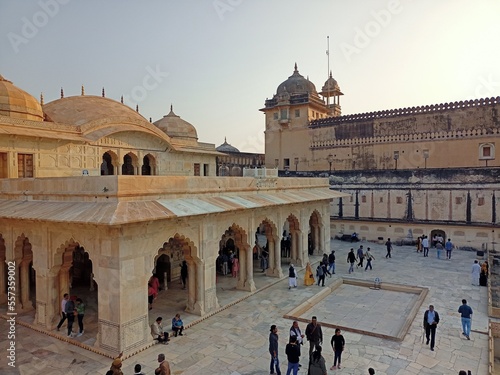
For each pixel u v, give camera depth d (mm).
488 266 20562
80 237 11711
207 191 14742
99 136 19062
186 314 14047
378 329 13273
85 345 11383
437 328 13078
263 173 18828
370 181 30953
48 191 12930
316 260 23625
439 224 27797
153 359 10703
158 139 22953
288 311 14664
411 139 31344
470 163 28766
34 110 18672
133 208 10820
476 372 10109
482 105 28312
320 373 8633
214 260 14688
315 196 22594
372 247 28531
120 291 10758
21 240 14047
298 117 38344
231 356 10953
